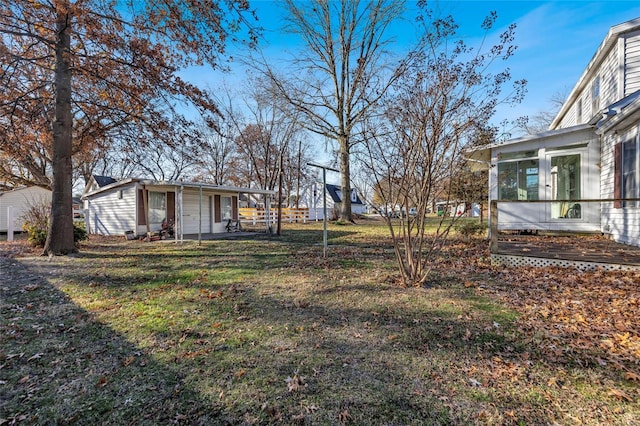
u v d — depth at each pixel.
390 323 3.41
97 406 2.11
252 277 5.61
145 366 2.60
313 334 3.17
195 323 3.48
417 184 4.77
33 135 10.02
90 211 15.58
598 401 2.08
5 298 4.48
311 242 10.95
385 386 2.29
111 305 4.14
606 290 4.30
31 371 2.55
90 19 7.66
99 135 10.30
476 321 3.41
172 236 13.82
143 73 8.81
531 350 2.76
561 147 9.28
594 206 8.94
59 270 6.38
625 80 8.66
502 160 10.09
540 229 9.57
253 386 2.31
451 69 4.41
